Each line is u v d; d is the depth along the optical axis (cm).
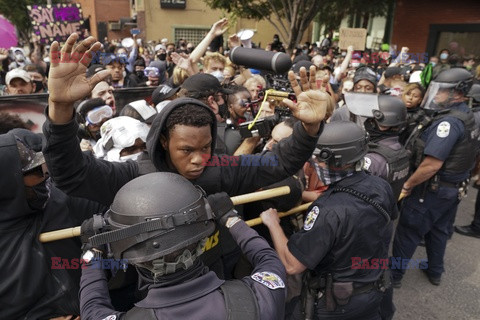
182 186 99
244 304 95
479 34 1184
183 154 123
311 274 184
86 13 2345
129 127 204
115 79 475
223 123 227
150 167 138
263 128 183
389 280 185
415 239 310
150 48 1541
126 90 392
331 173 173
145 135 206
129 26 2319
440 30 1282
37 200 146
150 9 1938
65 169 118
